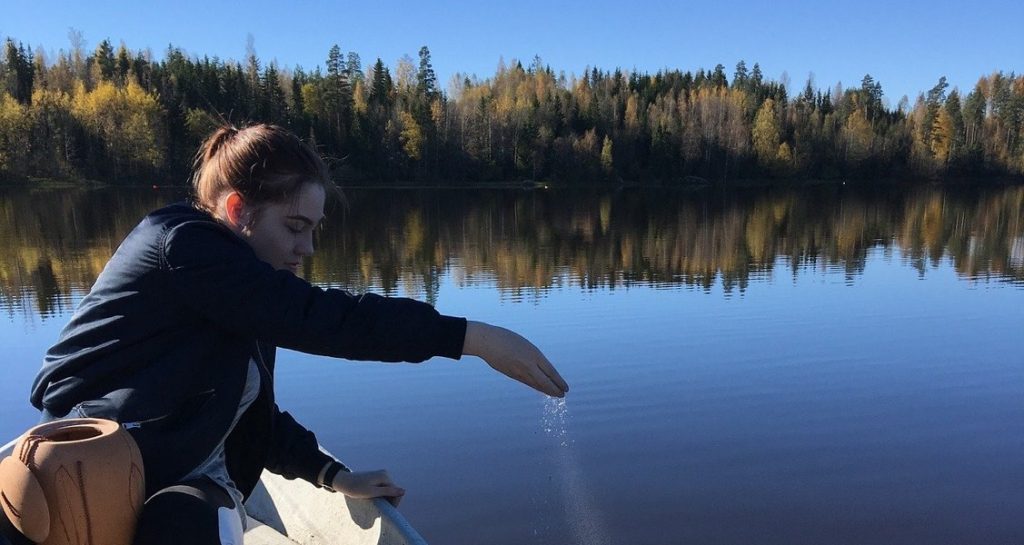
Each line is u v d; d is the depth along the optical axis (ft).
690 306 28.04
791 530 11.40
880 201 114.32
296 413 15.93
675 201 115.03
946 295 30.50
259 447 4.81
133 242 4.04
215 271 3.83
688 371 19.11
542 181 173.47
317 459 5.70
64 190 122.93
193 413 4.10
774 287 32.86
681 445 14.24
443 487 12.58
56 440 3.77
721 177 182.91
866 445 14.33
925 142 192.03
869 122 201.46
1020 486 12.68
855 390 17.61
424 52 211.00
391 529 5.13
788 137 191.83
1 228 58.95
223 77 163.63
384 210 89.56
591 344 21.97
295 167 4.24
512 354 4.19
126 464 3.70
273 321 3.86
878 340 22.43
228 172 4.22
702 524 11.44
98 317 3.99
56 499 3.55
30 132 135.23
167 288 3.88
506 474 13.01
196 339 4.01
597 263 41.24
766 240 54.39
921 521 11.66
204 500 3.98
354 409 16.06
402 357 4.10
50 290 30.68
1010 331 23.57
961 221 73.31
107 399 3.98
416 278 36.09
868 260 42.60
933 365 19.72
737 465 13.42
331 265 40.75
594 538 10.94
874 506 12.10
